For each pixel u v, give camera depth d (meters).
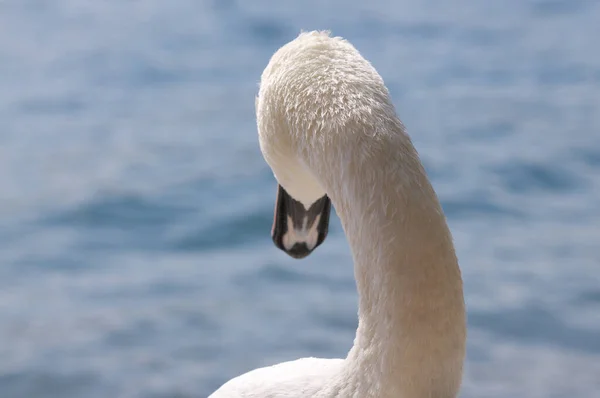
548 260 11.95
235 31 26.75
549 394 8.37
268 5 29.22
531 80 21.56
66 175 15.77
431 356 2.02
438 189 14.80
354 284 11.38
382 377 2.07
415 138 17.28
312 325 10.18
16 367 9.28
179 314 10.59
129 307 10.88
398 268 2.02
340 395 2.23
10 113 19.73
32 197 14.75
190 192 14.93
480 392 8.44
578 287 10.95
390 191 2.06
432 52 24.45
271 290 11.28
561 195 14.62
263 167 16.08
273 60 2.43
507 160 15.88
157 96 21.12
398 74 22.36
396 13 28.78
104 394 8.75
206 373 9.13
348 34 26.47
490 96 20.23
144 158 16.66
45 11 29.92
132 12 29.50
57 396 8.73
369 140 2.12
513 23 27.44
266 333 10.00
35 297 11.27
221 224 13.71
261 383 2.72
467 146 16.75
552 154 16.14
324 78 2.28
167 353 9.58
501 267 11.74
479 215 13.86
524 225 13.41
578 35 25.75
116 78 22.55
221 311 10.66
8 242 13.07
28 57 24.41
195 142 17.58
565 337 9.62
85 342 9.89
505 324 9.96
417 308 2.01
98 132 18.41
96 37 26.38
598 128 17.53
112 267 12.34
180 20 28.20
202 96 21.09
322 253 12.48
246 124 18.80
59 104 20.44
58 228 13.66
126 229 13.66
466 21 27.83
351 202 2.13
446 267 2.03
